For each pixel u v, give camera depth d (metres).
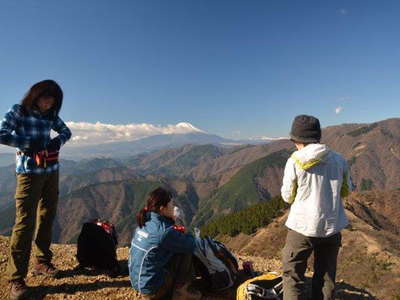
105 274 2.91
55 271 2.80
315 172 2.08
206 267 2.56
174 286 2.36
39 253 2.80
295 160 2.10
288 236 2.20
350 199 50.47
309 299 2.46
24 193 2.40
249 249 37.78
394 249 23.53
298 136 2.13
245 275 2.86
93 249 2.89
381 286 16.58
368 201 50.38
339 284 3.08
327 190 2.08
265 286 2.51
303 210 2.08
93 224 2.97
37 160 2.38
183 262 2.37
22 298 2.45
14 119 2.30
